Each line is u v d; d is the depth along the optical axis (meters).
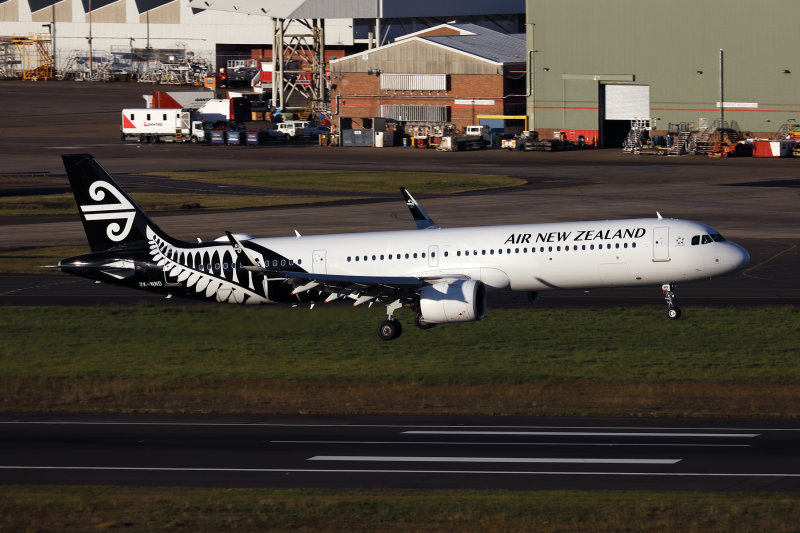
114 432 154.12
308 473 130.38
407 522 108.25
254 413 166.25
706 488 121.06
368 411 165.88
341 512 111.69
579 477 126.44
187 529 107.31
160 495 119.81
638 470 129.00
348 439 147.88
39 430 155.75
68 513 112.81
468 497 117.25
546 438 146.50
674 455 135.75
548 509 111.69
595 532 104.50
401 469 131.38
